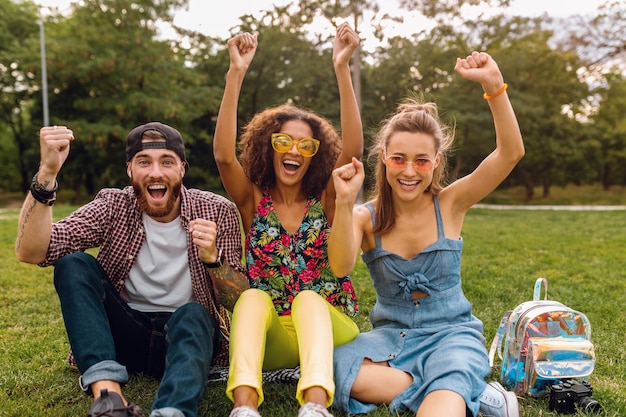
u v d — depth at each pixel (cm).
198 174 2928
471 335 250
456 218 269
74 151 2602
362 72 2619
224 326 261
